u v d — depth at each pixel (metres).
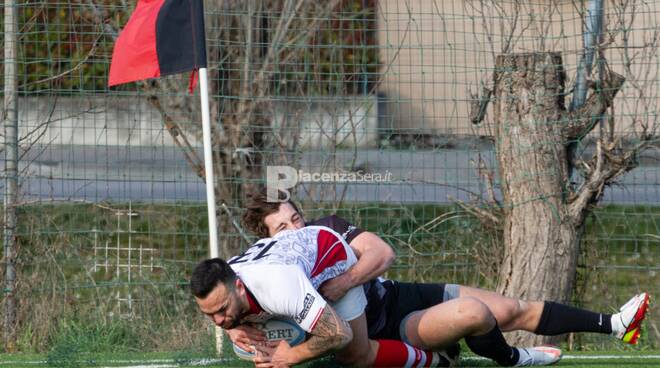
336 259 16.81
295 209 18.41
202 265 15.14
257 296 15.51
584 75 24.62
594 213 24.59
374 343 17.55
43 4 25.61
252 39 28.39
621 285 25.45
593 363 19.66
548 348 19.16
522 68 24.31
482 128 25.47
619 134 24.48
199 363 19.66
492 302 18.70
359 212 26.34
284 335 16.42
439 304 18.11
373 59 29.89
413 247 25.45
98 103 29.25
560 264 23.91
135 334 22.92
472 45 30.08
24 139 24.55
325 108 27.62
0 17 26.75
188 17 21.28
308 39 29.61
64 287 23.81
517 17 24.70
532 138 24.11
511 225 24.22
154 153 29.36
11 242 23.84
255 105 27.88
